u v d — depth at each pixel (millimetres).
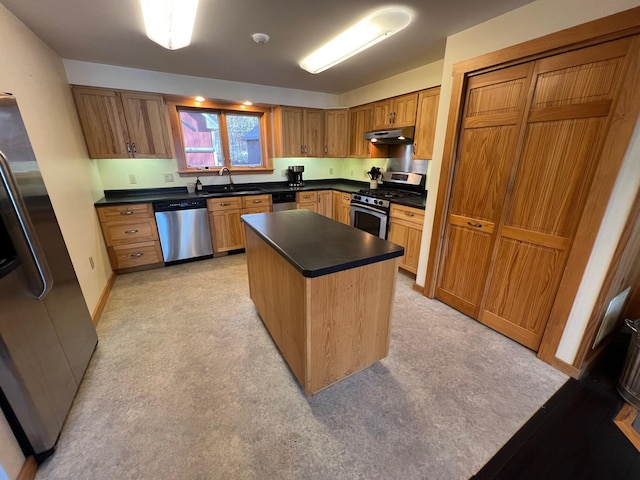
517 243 1968
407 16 1883
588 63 1493
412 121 3168
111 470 1228
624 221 1459
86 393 1615
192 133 3854
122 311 2480
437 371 1802
